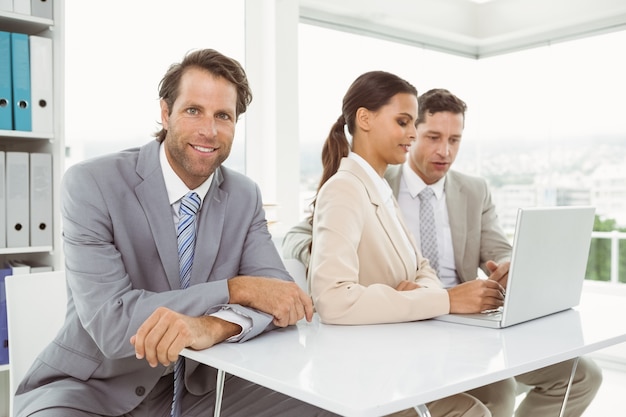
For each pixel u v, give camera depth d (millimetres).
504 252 2363
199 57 1599
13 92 2508
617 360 3975
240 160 3834
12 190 2504
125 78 3264
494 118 5094
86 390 1475
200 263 1628
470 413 1465
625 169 4305
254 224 1783
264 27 3799
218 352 1276
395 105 1837
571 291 1721
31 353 1685
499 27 4785
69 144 3094
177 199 1635
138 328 1354
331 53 4258
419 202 2352
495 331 1459
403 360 1195
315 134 4164
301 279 2057
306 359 1208
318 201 1700
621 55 4312
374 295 1523
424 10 4523
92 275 1445
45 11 2572
